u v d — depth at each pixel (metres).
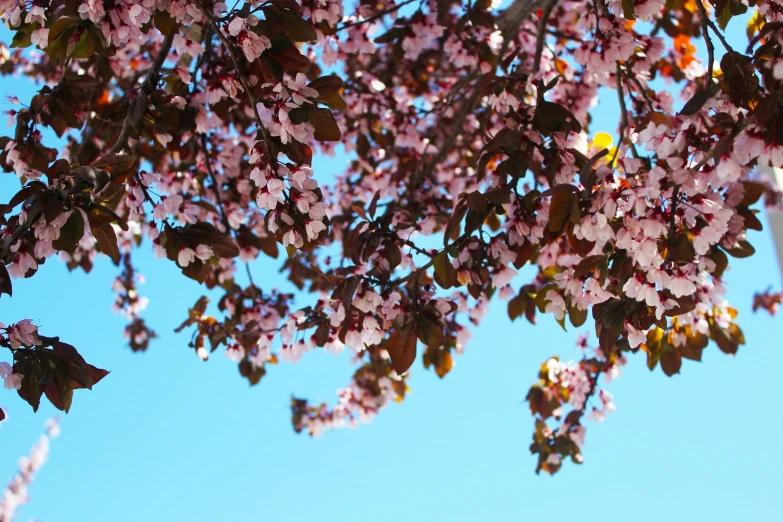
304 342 1.31
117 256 1.18
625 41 1.23
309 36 1.16
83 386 1.15
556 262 1.40
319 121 1.16
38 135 1.32
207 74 1.32
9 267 1.13
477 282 1.23
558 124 1.20
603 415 1.57
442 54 1.70
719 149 1.07
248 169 1.56
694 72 1.53
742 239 1.21
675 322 1.31
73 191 1.13
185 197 1.53
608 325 1.15
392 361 1.23
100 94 1.45
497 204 1.20
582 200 1.13
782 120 1.06
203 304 1.49
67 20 1.17
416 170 1.62
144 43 1.67
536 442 1.63
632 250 1.12
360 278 1.22
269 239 1.52
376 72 1.73
